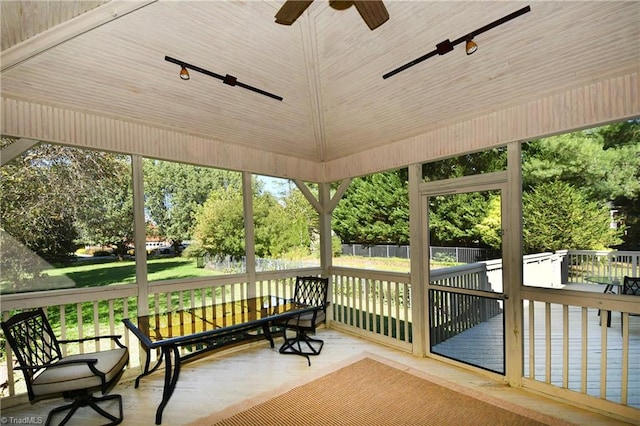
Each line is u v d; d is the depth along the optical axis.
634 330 3.23
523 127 2.67
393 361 3.41
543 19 2.13
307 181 4.68
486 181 3.01
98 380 2.18
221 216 5.18
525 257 3.42
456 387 2.80
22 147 2.53
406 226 6.41
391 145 3.83
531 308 2.75
